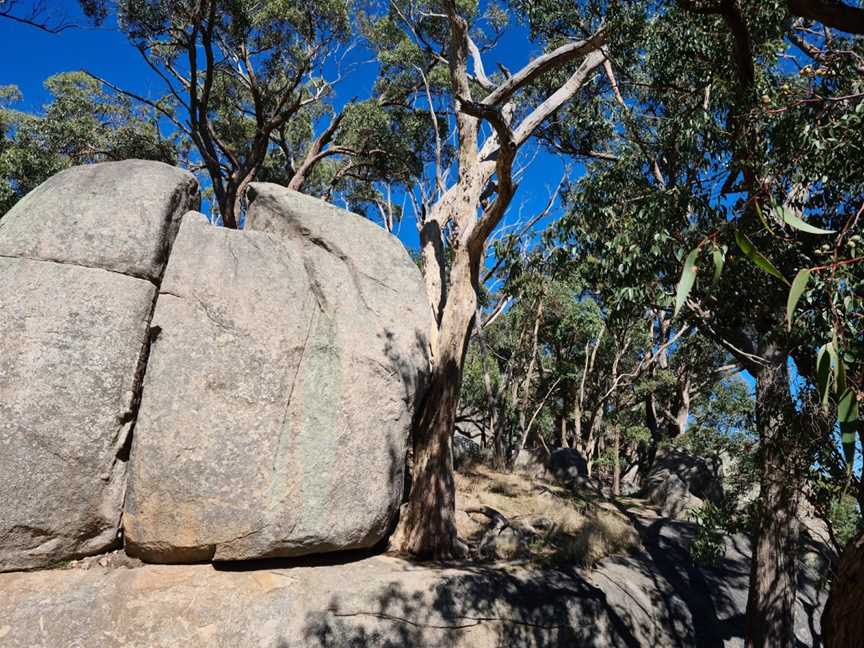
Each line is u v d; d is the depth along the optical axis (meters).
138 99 18.81
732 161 6.63
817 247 5.81
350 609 7.61
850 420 1.86
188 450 7.50
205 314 7.98
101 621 6.74
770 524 7.93
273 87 20.08
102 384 7.58
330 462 8.23
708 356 20.77
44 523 7.21
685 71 8.33
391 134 20.55
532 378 22.14
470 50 15.07
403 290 10.01
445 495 9.99
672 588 10.52
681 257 6.00
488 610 8.22
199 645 6.84
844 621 2.89
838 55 6.32
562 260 8.34
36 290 7.52
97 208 8.12
